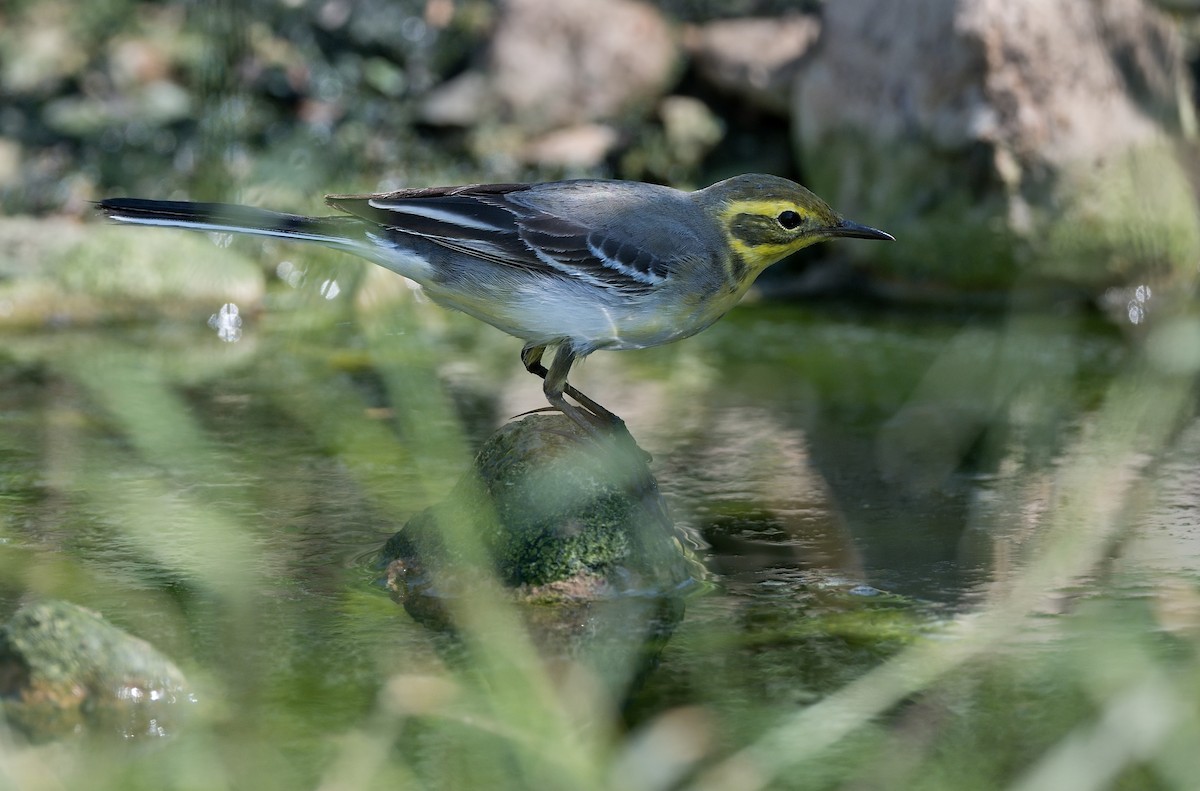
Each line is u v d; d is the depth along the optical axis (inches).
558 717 316.2
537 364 443.8
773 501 468.4
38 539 426.0
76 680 326.0
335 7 892.0
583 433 416.2
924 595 393.4
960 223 739.4
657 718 322.7
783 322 702.5
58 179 814.5
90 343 646.5
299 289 658.2
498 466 408.5
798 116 801.6
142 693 327.3
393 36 887.1
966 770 297.0
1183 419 536.7
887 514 457.1
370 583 400.8
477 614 377.1
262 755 304.8
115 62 885.8
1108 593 389.4
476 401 563.2
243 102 850.1
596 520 398.3
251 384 581.6
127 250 705.6
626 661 354.0
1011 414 555.8
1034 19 719.1
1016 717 320.5
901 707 327.3
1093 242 726.5
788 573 411.2
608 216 422.6
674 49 857.5
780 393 588.1
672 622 378.0
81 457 497.0
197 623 373.1
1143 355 611.5
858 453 515.5
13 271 710.5
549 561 392.5
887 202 759.7
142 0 919.7
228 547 419.5
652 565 398.3
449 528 403.2
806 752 306.3
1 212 796.6
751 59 832.3
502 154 832.3
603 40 852.6
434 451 503.2
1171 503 459.5
